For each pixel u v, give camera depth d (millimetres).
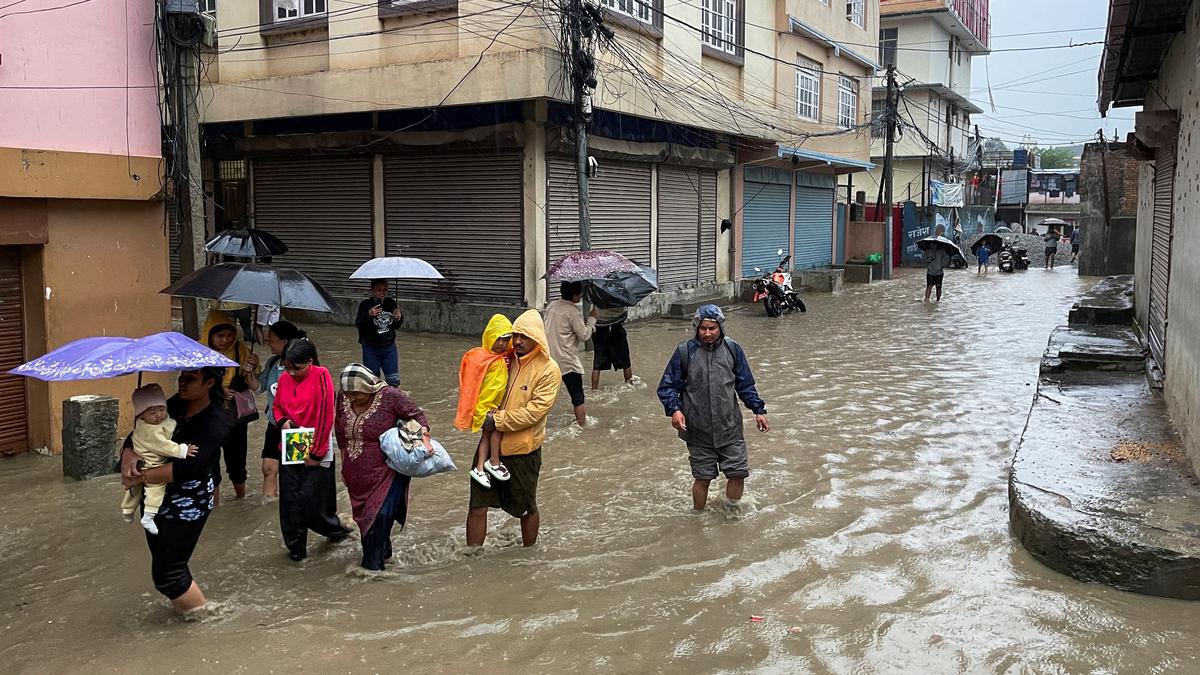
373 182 15945
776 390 10750
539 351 5414
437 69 13492
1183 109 8094
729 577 5133
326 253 16656
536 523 5590
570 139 14539
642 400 10102
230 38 15891
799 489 6789
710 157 19469
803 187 26438
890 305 21297
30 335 7668
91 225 7855
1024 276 31062
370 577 5105
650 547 5613
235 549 5578
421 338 14711
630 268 9508
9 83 7141
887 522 6043
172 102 9094
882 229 30453
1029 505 5496
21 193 7156
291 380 5352
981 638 4359
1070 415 7895
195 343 4488
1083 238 29781
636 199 17375
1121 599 4773
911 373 11945
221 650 4219
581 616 4621
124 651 4211
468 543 5523
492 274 14969
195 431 4473
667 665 4117
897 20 40906
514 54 12859
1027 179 57031
